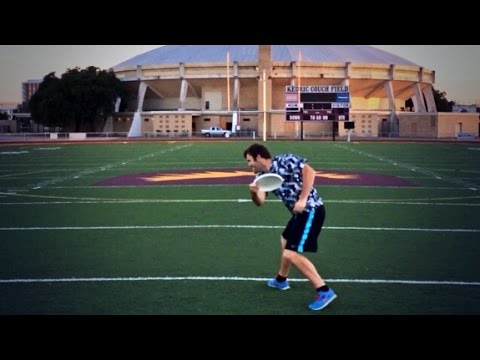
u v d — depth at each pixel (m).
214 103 76.00
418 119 71.19
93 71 72.81
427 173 19.30
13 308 5.35
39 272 6.71
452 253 7.64
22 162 25.28
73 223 10.01
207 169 20.88
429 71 80.81
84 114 70.50
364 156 28.72
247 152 5.50
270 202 12.38
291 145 41.34
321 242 8.32
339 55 80.50
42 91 72.62
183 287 6.05
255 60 75.81
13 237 8.80
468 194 13.88
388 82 75.31
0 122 89.38
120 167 22.09
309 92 50.38
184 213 11.02
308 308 5.32
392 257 7.40
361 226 9.60
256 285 6.14
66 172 19.97
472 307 5.36
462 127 71.81
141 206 11.99
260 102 69.88
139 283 6.21
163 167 21.97
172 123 70.88
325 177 17.89
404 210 11.37
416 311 5.22
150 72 75.31
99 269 6.84
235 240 8.48
